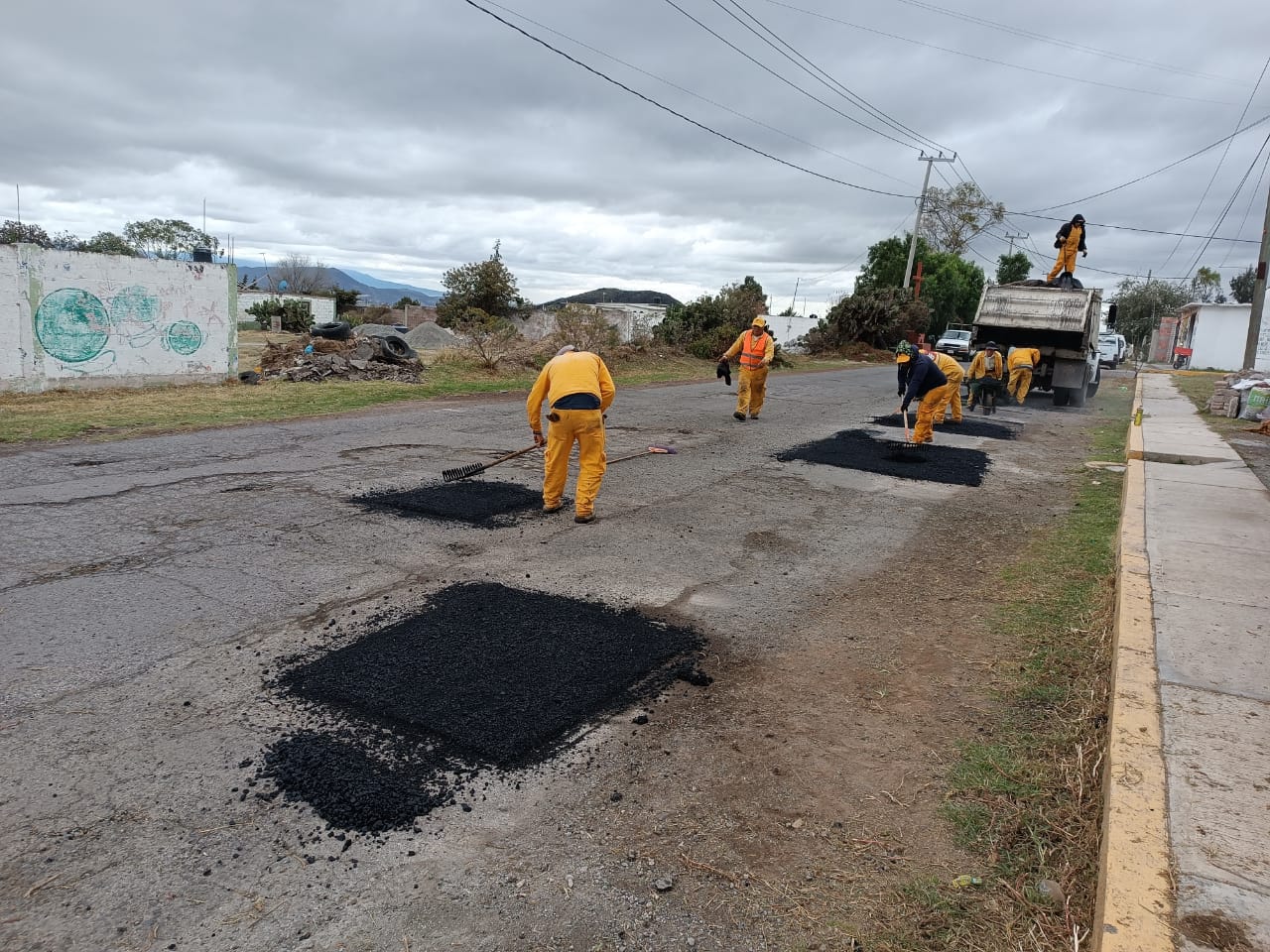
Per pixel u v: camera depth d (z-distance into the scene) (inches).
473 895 97.5
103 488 276.7
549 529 250.5
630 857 105.6
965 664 164.6
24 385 490.3
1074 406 702.5
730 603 195.9
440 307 1585.9
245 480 293.6
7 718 130.9
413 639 164.7
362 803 113.3
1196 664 146.1
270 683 144.9
